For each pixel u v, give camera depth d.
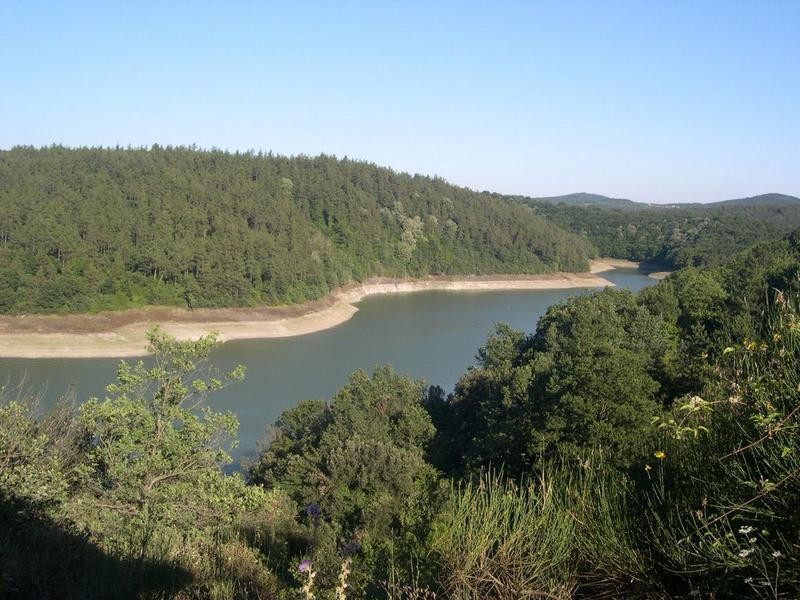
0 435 7.97
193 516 8.93
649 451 5.00
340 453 18.02
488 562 4.54
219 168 115.94
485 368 35.53
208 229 83.88
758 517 3.77
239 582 5.74
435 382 46.06
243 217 92.69
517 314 79.94
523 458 18.02
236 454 30.94
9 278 56.94
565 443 15.57
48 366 47.25
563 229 160.00
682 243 142.12
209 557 6.48
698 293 40.72
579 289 117.50
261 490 10.26
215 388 11.00
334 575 5.61
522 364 33.81
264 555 7.32
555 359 31.08
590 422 16.20
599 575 4.49
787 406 3.84
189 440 9.91
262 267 73.69
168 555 6.16
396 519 12.38
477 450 22.34
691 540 4.01
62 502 7.70
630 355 20.06
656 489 4.56
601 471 5.20
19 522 6.71
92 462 9.21
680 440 4.62
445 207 135.38
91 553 6.04
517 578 4.42
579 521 4.66
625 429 15.60
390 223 122.62
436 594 4.44
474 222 131.62
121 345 55.56
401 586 4.71
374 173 141.62
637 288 110.75
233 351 56.06
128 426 9.69
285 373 47.59
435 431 26.41
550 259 128.38
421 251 119.56
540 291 112.00
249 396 40.97
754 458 3.84
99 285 61.97
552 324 38.22
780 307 4.40
